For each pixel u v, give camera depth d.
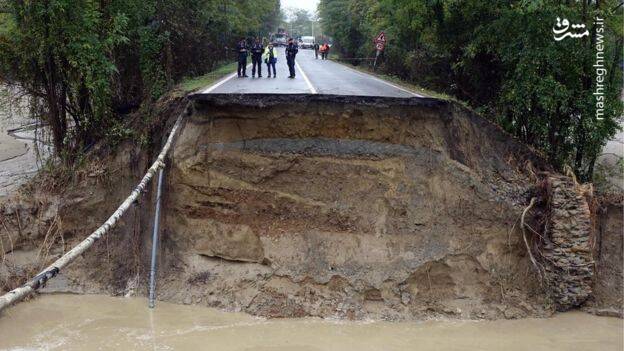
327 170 10.86
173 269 10.89
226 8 29.77
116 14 14.55
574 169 13.16
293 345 8.89
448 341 9.13
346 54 47.59
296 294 10.20
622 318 10.17
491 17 15.05
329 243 10.58
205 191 11.01
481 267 10.35
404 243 10.46
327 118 10.86
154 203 11.34
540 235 10.55
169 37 18.80
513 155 11.78
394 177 10.74
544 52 12.41
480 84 16.31
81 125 13.66
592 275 10.23
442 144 10.85
